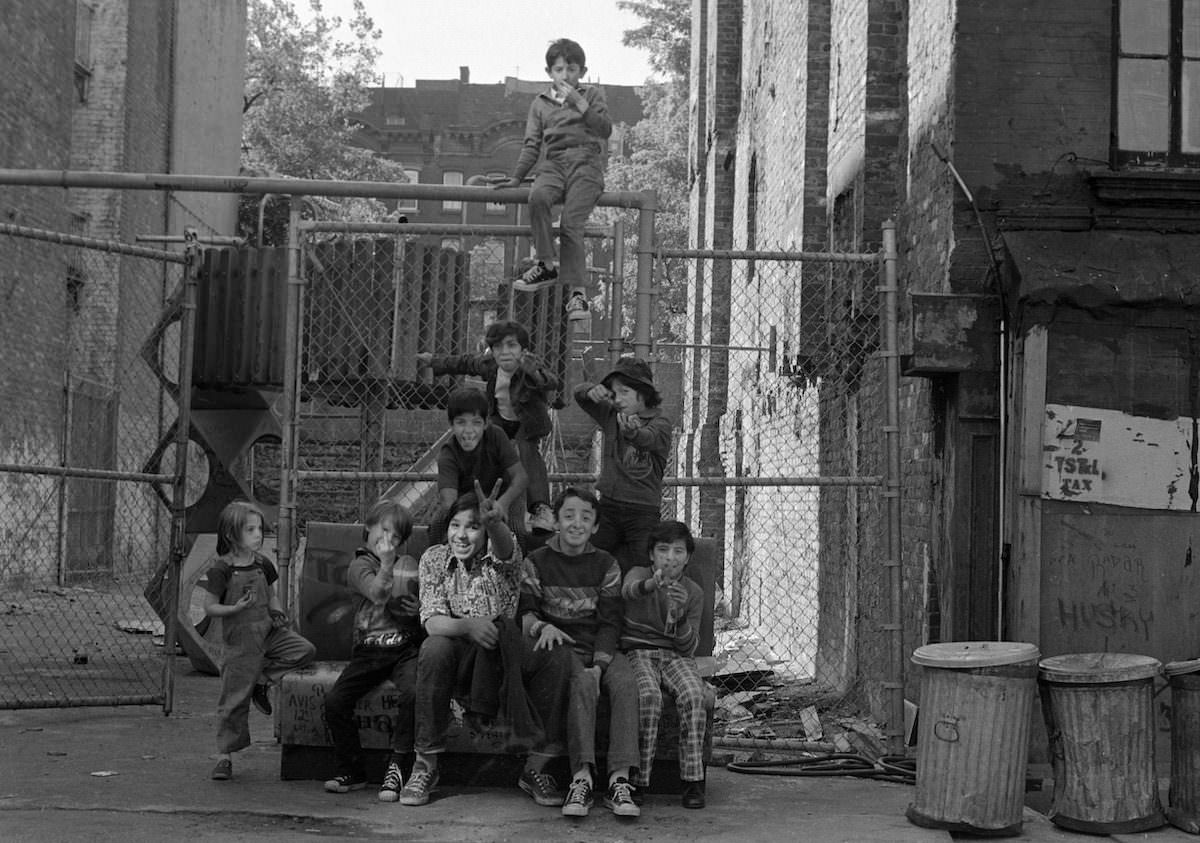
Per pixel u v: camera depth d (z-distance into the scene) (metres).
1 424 17.28
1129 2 8.09
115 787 6.51
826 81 13.09
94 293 22.48
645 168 43.38
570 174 8.12
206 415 12.94
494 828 6.00
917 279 8.69
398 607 6.70
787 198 14.23
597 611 6.70
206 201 29.52
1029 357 7.57
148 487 23.31
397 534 6.70
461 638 6.53
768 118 16.02
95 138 23.16
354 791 6.69
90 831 5.59
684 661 6.77
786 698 10.20
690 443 21.22
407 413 17.27
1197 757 6.46
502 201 8.24
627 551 7.16
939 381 8.20
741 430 17.97
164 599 12.12
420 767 6.48
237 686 6.86
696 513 20.45
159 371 12.56
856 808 6.64
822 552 11.88
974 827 6.16
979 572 7.83
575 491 6.69
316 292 9.82
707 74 22.84
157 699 8.88
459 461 6.99
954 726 6.23
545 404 7.56
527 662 6.52
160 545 23.67
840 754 8.00
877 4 10.48
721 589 19.53
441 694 6.45
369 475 8.20
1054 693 6.50
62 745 7.68
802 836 5.99
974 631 7.80
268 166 41.91
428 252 9.58
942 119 8.17
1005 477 7.77
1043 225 7.89
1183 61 8.05
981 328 7.83
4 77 16.94
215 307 11.91
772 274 15.06
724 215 20.69
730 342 19.83
